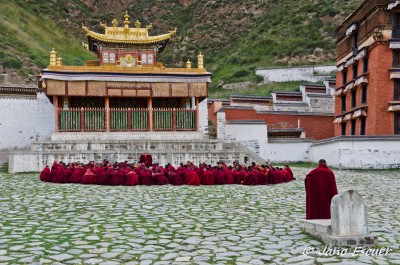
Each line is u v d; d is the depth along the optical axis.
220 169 20.30
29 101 37.00
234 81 57.56
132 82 29.14
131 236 9.42
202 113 36.91
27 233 9.63
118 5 87.88
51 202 13.97
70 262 7.49
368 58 31.45
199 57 30.48
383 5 29.64
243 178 20.06
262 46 67.62
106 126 28.61
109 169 19.42
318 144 33.06
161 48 33.75
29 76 47.31
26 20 64.81
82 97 31.53
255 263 7.52
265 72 56.28
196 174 19.47
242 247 8.56
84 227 10.28
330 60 60.34
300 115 40.19
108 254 8.00
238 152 26.81
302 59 61.81
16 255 7.89
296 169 28.75
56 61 29.89
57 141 26.64
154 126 29.22
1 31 54.59
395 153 28.28
